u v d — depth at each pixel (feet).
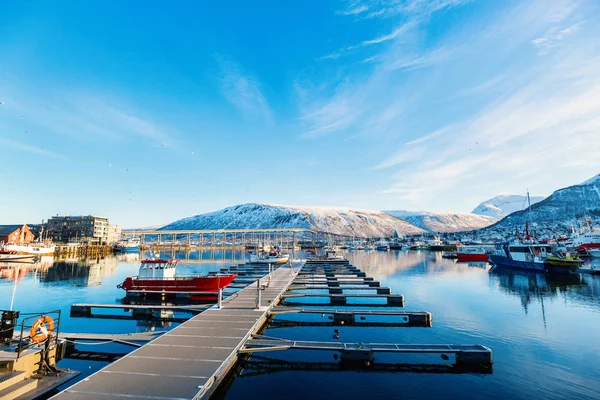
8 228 455.22
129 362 46.52
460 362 56.49
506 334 75.82
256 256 257.96
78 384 39.42
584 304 110.32
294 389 48.37
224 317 73.00
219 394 46.68
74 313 96.12
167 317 93.61
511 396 46.75
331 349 56.34
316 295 111.45
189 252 609.01
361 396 46.44
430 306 108.06
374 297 116.67
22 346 43.39
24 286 153.79
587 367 56.70
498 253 268.21
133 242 579.89
